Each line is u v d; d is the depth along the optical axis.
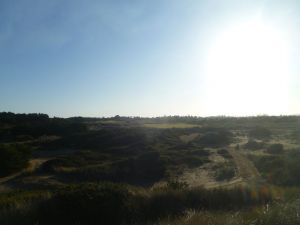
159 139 51.41
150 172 33.38
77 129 60.81
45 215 12.77
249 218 9.54
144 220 13.09
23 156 37.12
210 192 15.72
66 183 30.86
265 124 83.94
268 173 28.41
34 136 58.31
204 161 38.12
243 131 67.44
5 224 11.75
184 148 46.03
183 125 79.56
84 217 13.05
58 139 52.31
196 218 10.20
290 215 8.86
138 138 50.94
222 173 31.53
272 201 13.92
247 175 30.17
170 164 35.84
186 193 15.41
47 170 34.72
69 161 37.19
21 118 77.44
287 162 29.19
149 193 15.21
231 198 15.45
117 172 33.28
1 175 33.31
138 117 108.75
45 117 81.31
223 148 48.16
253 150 46.19
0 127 65.12
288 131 68.31
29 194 16.84
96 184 15.03
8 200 14.50
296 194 14.53
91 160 38.97
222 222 9.23
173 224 10.16
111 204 13.56
